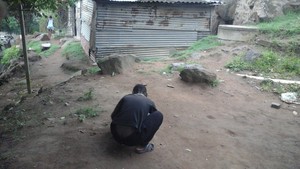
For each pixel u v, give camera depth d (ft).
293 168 14.98
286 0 41.55
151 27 43.55
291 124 19.98
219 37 40.83
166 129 17.98
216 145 16.71
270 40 34.01
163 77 27.66
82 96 22.70
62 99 22.36
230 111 21.56
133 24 42.50
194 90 24.68
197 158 15.26
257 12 42.14
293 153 16.42
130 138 14.03
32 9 30.30
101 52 42.06
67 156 14.48
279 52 32.17
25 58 30.66
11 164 13.78
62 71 45.70
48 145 15.44
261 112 21.65
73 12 67.67
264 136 18.22
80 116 18.54
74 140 15.94
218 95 24.11
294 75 27.55
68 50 56.18
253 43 35.73
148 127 14.29
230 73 29.09
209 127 18.85
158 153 15.31
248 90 25.41
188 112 20.75
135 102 14.24
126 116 13.99
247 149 16.58
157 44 44.65
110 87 25.05
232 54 33.76
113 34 42.01
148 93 23.70
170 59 35.99
